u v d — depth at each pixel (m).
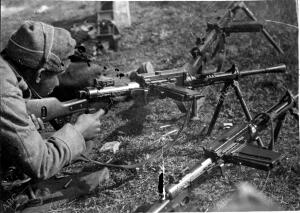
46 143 2.71
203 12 6.16
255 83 4.62
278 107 3.33
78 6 7.04
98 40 5.67
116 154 3.70
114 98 3.42
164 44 5.63
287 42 5.05
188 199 2.64
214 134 3.88
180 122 4.12
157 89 3.62
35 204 3.02
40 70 2.78
